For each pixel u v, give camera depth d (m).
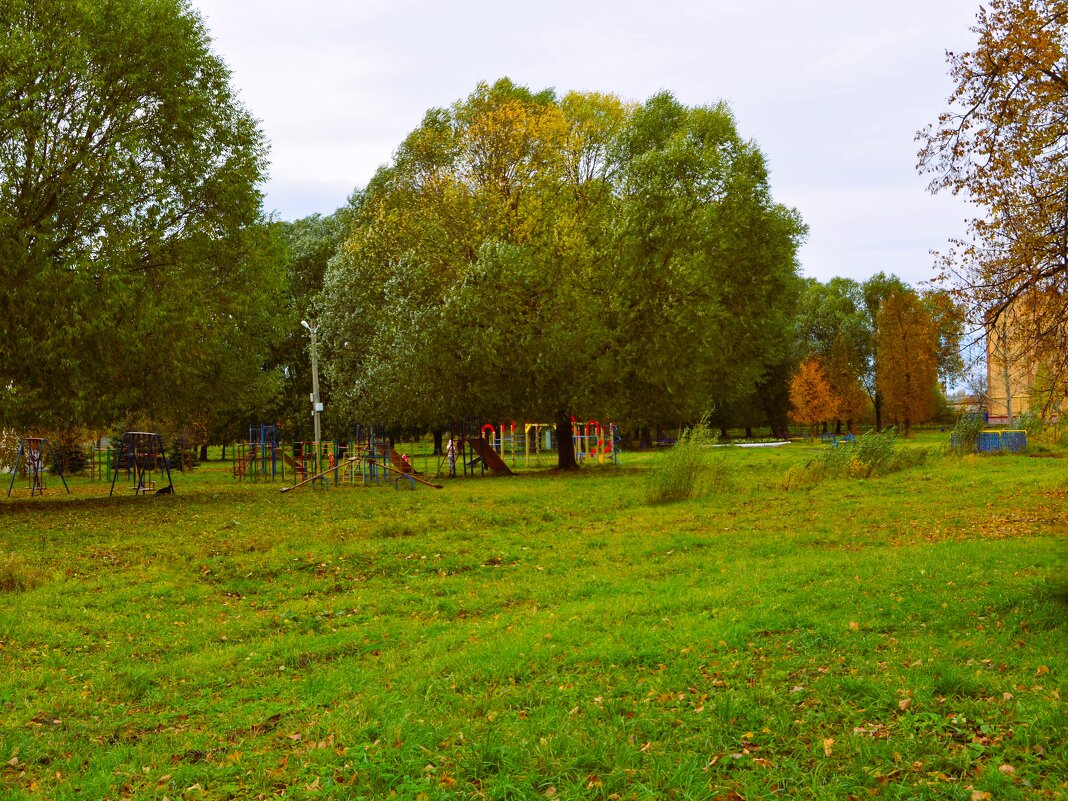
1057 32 12.91
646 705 6.02
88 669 8.33
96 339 21.72
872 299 73.06
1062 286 13.77
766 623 8.05
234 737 6.31
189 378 26.33
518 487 27.72
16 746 6.19
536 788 4.86
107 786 5.40
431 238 34.50
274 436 42.72
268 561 13.80
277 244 28.58
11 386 21.88
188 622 10.30
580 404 32.03
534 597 10.88
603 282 33.19
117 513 21.98
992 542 12.25
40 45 22.12
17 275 20.78
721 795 4.58
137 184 24.05
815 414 62.28
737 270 39.28
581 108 37.34
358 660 8.40
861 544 13.45
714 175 34.81
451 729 5.85
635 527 16.86
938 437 60.69
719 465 23.41
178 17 25.81
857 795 4.43
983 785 4.35
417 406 34.19
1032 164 13.59
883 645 7.08
